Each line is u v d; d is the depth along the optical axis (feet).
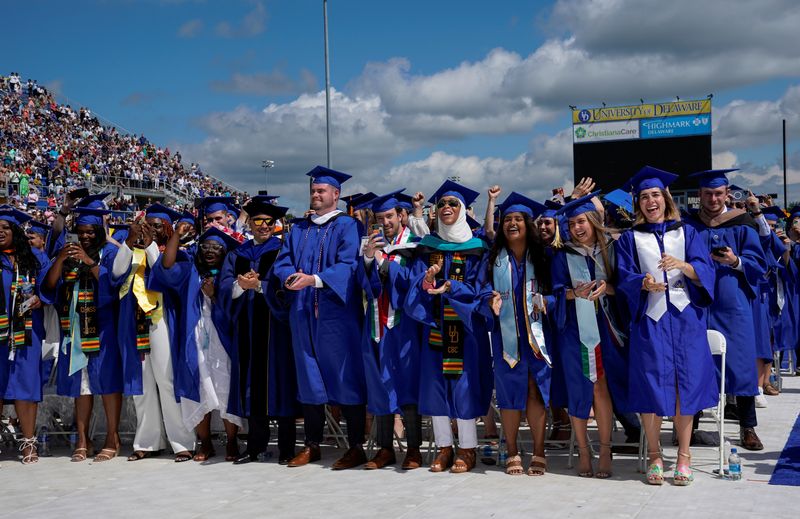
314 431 22.04
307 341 21.36
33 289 23.59
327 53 63.62
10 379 23.04
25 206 93.35
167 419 22.88
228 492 18.79
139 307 22.95
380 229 23.93
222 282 22.38
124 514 17.12
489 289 19.49
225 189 155.84
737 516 15.23
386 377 20.54
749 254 21.52
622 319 18.62
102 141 141.38
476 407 19.95
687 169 112.47
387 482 19.16
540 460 19.45
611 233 19.04
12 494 19.35
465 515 15.94
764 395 30.01
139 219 22.79
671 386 17.71
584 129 116.98
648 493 17.21
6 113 129.08
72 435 25.12
